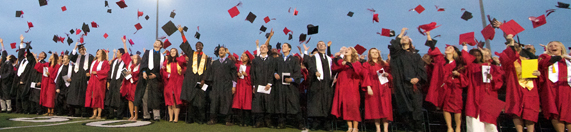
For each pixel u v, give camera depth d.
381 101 3.65
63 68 5.72
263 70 4.25
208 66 4.57
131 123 4.27
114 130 3.50
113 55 5.44
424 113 4.29
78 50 5.60
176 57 4.84
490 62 3.82
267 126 4.29
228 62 4.54
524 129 3.90
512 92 3.42
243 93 4.39
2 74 6.34
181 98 4.39
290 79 4.08
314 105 3.94
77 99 5.34
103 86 5.19
